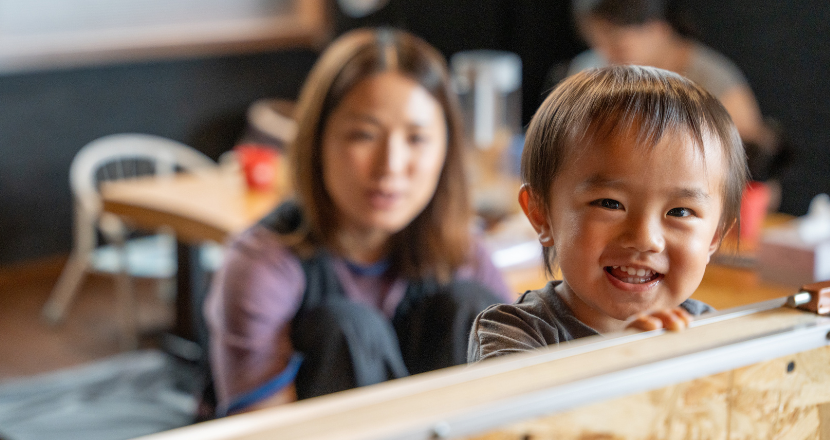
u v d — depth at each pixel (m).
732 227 0.63
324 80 1.21
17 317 3.52
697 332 0.46
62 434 2.53
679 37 2.21
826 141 3.60
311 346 1.15
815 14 3.59
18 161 3.94
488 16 4.94
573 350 0.43
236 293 1.20
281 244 1.23
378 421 0.36
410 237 1.22
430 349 1.10
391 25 4.86
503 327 0.60
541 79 4.84
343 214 1.22
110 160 3.53
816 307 0.49
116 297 3.71
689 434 0.44
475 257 1.28
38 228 4.04
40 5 3.88
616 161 0.55
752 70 3.85
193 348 2.90
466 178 1.28
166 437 0.35
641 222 0.55
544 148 0.61
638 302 0.57
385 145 1.19
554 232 0.61
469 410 0.37
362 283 1.23
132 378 2.92
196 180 2.59
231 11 4.45
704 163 0.56
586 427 0.40
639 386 0.41
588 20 2.22
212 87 4.47
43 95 3.96
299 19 4.68
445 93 1.25
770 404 0.47
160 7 4.21
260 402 1.19
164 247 3.31
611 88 0.58
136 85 4.23
